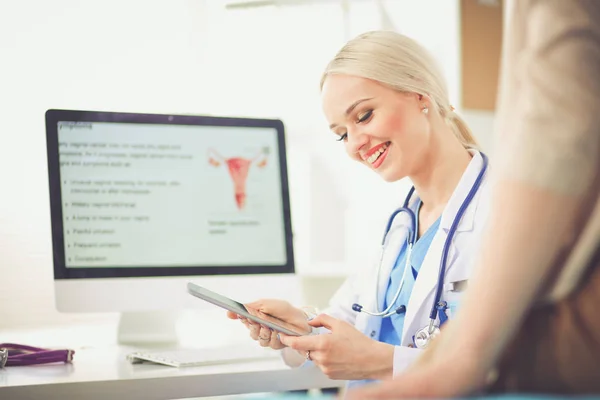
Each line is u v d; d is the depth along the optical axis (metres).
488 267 0.41
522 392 0.40
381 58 1.27
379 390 0.41
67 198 1.39
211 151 1.50
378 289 1.35
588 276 0.39
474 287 0.42
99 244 1.39
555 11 0.42
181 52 2.19
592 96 0.40
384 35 1.31
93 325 1.74
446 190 1.32
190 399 1.21
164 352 1.23
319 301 2.41
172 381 1.00
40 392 0.92
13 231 1.74
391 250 1.39
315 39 2.57
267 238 1.50
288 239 1.52
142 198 1.43
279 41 2.49
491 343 0.40
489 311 0.41
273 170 1.54
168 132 1.47
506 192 0.41
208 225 1.47
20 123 1.86
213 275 1.44
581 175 0.40
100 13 2.05
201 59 2.23
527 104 0.42
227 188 1.49
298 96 2.56
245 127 1.53
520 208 0.40
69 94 1.99
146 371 1.06
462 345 0.41
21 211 1.76
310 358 1.10
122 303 1.38
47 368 1.11
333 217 2.67
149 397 0.99
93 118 1.43
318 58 2.59
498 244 0.41
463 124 1.41
